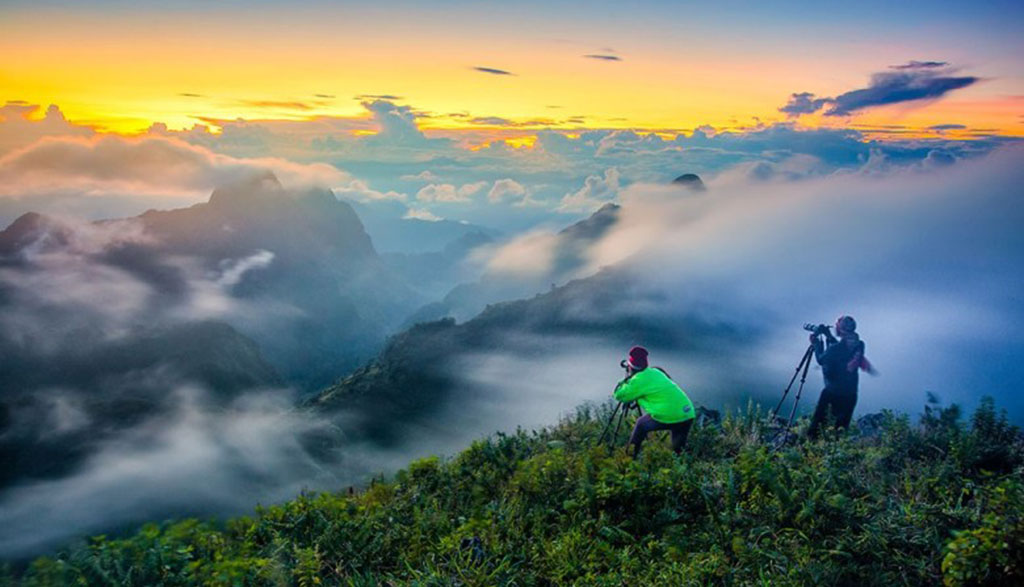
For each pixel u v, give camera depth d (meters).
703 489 7.86
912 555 6.38
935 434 9.26
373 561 7.74
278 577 7.38
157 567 7.64
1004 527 5.66
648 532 7.54
